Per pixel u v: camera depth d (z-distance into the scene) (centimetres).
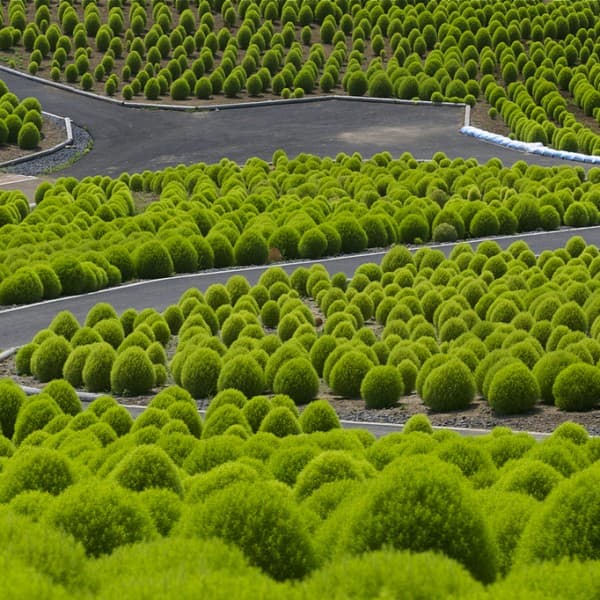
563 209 8650
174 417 3738
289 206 8462
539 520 2014
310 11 16400
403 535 1872
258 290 6350
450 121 13025
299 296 6700
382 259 7500
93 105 13938
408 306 5903
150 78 14275
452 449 2777
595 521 1959
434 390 4472
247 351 4966
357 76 14225
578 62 14738
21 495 2231
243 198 9238
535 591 1524
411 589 1512
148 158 11838
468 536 1889
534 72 14150
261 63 15138
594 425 4088
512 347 4741
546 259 6806
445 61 14512
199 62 14638
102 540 2014
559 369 4431
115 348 5509
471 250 7075
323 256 7806
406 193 9000
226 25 16312
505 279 6238
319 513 2348
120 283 7162
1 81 13350
